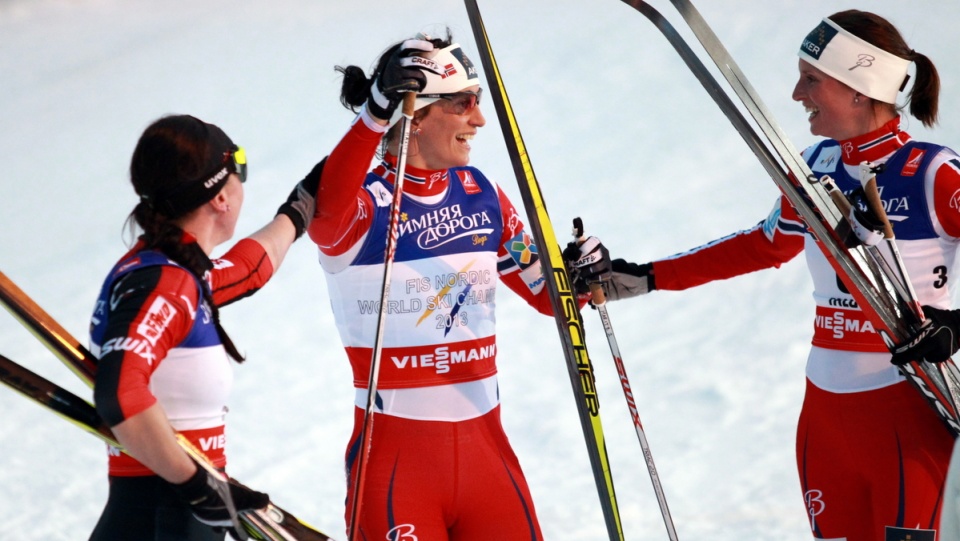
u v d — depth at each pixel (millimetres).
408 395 11195
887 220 11047
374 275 11227
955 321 11023
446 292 11367
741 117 11844
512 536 11297
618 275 13742
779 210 12914
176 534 8570
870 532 11930
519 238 12422
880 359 11719
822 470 12148
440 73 10984
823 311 12211
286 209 10469
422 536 10883
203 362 8664
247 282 9734
